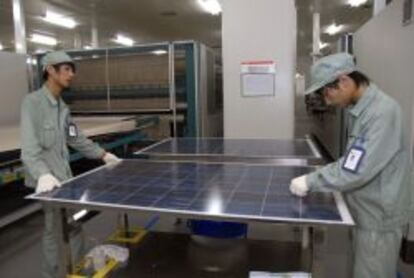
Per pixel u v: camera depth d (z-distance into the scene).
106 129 3.65
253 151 2.35
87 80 4.74
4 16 7.59
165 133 4.51
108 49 4.59
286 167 1.97
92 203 1.38
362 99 1.46
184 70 4.36
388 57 3.04
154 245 2.09
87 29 9.45
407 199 1.54
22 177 2.90
